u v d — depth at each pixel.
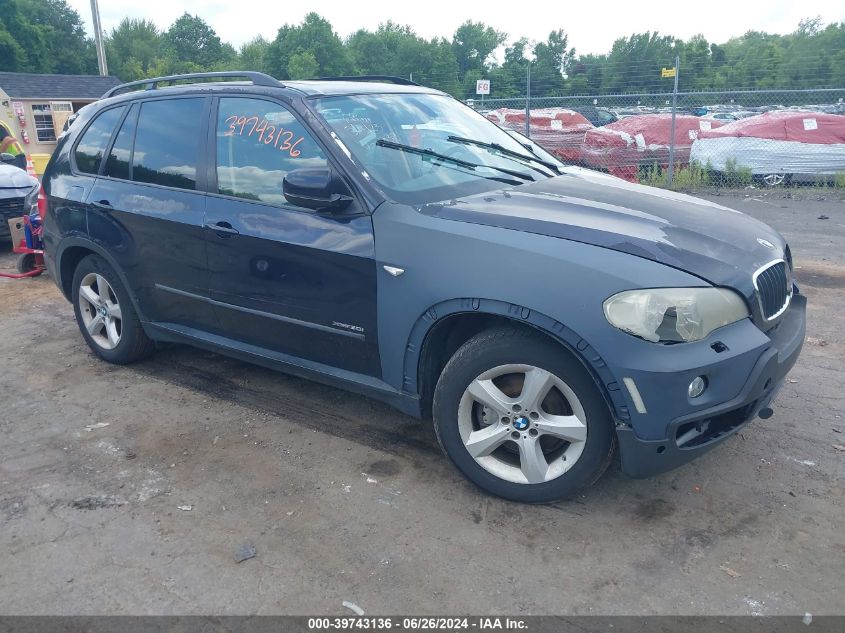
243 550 3.00
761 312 3.05
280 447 3.86
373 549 2.99
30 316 6.27
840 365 4.77
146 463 3.73
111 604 2.71
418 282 3.21
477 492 3.38
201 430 4.07
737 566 2.83
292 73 77.31
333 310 3.56
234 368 4.97
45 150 29.55
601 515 3.18
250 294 3.90
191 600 2.72
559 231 3.06
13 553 3.01
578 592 2.72
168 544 3.05
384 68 82.56
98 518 3.25
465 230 3.16
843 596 2.65
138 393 4.59
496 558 2.92
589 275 2.86
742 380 2.88
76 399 4.52
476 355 3.15
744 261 3.10
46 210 5.07
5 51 68.06
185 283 4.24
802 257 7.82
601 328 2.81
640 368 2.77
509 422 3.16
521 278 2.95
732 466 3.55
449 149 3.99
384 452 3.79
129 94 4.72
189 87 4.37
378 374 3.55
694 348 2.79
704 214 3.55
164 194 4.26
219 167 4.05
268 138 3.86
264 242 3.72
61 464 3.73
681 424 2.82
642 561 2.88
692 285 2.83
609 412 2.96
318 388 4.61
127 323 4.78
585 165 14.60
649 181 13.62
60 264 5.06
